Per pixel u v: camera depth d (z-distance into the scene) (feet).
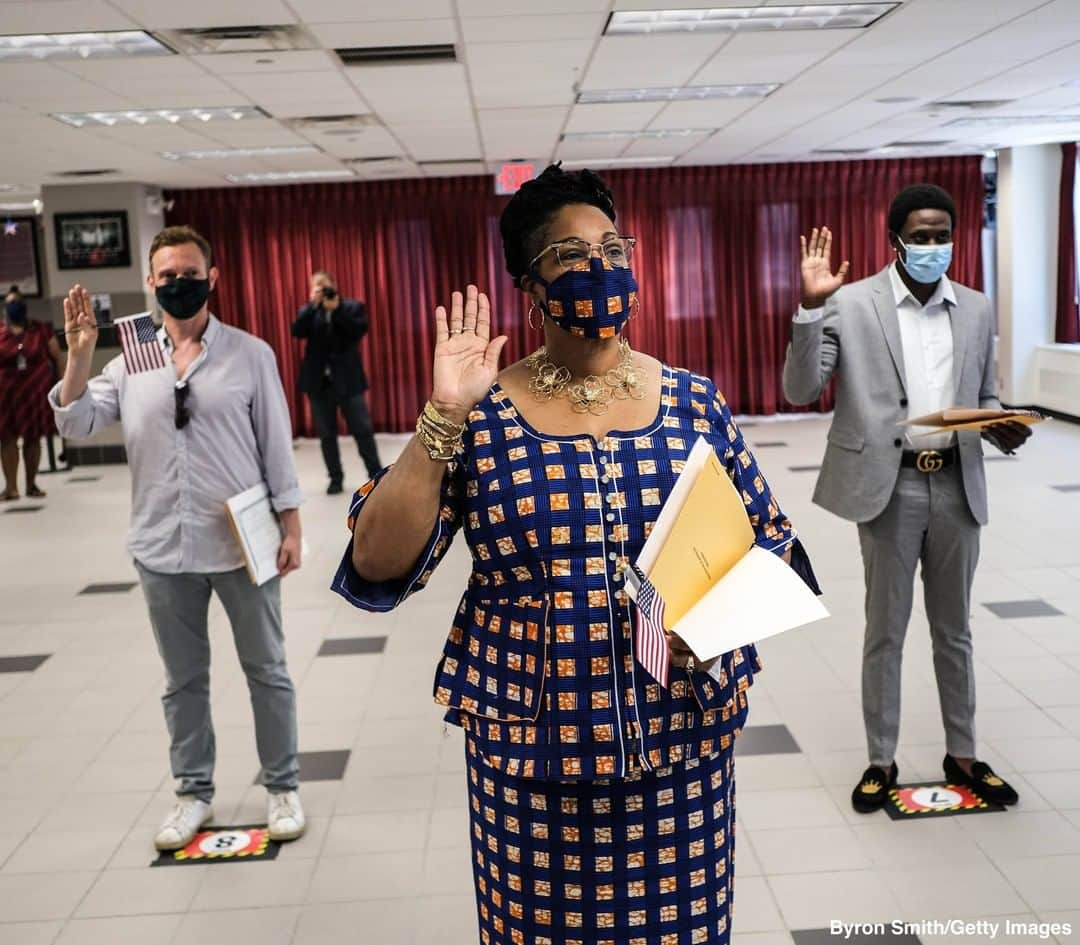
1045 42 20.83
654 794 5.08
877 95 26.43
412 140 30.89
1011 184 39.37
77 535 27.40
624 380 5.18
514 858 5.17
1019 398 40.14
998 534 22.62
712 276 42.01
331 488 30.71
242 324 42.14
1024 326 39.86
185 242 9.95
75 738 14.29
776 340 42.24
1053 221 39.52
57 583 22.62
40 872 10.79
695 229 41.81
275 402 10.41
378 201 41.47
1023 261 39.60
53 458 37.58
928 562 10.85
